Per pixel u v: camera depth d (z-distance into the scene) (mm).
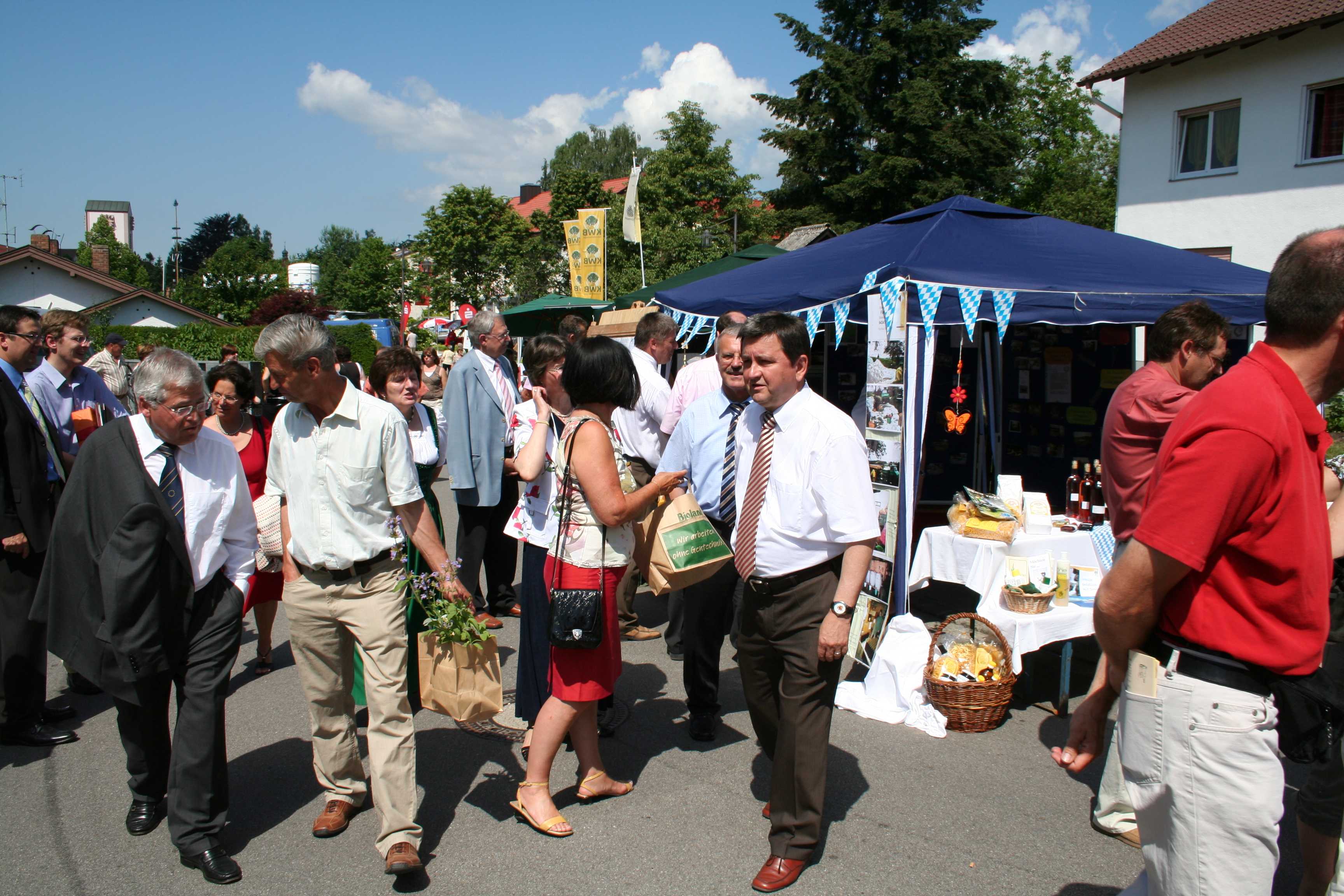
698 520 3266
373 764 2857
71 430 4879
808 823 2830
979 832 3176
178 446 2893
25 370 4336
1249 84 14617
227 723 4199
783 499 2807
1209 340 3107
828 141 29719
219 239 100438
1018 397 8570
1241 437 1619
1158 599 1730
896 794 3465
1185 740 1727
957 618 4234
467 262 41312
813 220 29500
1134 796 1845
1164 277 5734
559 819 3178
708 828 3221
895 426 4789
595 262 18656
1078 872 2924
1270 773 1691
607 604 3109
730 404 3691
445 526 8742
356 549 2873
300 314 2834
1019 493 5020
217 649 2949
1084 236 6488
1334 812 2264
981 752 3863
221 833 3057
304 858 3043
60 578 2826
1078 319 5414
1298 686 1698
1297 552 1660
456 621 3002
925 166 28578
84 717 4344
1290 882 2885
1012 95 30297
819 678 2803
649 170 38938
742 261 10836
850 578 2693
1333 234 1697
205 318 36188
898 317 4809
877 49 28375
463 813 3342
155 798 3223
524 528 3580
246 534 3105
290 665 5016
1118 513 3277
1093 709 2037
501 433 5273
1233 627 1702
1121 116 16516
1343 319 1665
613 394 3027
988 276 5230
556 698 3133
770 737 3186
